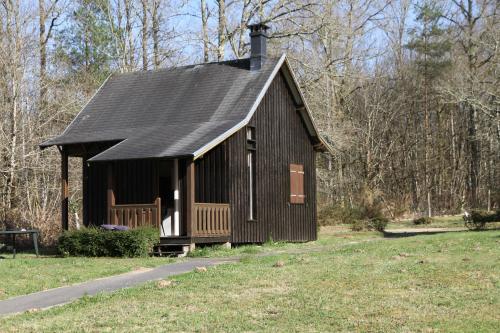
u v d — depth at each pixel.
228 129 21.11
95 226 22.70
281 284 12.67
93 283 14.27
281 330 9.59
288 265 15.03
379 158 50.25
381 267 14.12
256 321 10.12
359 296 11.48
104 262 17.97
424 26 53.00
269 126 24.30
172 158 19.61
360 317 10.15
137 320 10.47
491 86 45.34
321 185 44.12
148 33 40.66
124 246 19.56
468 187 54.47
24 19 31.88
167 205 22.34
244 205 22.73
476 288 11.78
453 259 14.83
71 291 13.34
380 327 9.58
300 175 25.95
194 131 21.61
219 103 23.16
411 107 53.53
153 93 25.09
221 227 21.59
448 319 9.90
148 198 22.33
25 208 30.19
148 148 20.64
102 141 22.89
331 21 36.25
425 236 21.84
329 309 10.66
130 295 12.30
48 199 32.12
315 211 26.78
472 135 51.19
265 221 23.72
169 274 14.93
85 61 41.56
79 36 41.72
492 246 16.67
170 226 22.06
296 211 25.55
